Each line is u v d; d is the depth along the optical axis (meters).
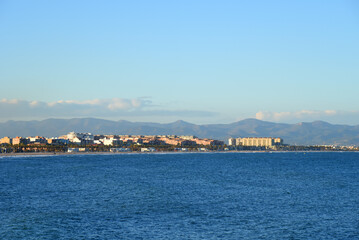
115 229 81.31
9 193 131.00
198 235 77.44
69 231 79.50
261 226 85.06
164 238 75.00
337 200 119.38
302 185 160.25
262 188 148.38
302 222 88.94
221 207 105.75
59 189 141.25
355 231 81.69
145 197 122.25
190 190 139.88
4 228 81.81
